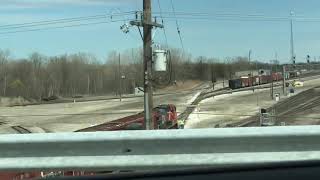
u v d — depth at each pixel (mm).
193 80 177750
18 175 9906
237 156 5797
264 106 91625
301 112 77250
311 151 5746
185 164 5828
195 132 5820
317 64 147500
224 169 2592
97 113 93562
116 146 5945
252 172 2506
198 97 118000
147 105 31891
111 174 2697
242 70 177375
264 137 5746
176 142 5844
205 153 5828
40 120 86438
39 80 161625
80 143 5984
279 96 104000
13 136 6109
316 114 74250
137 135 5887
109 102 121375
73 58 171250
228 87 143625
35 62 163000
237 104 99750
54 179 2758
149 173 2637
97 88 169875
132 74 162875
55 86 165750
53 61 169500
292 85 133250
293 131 5715
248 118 75438
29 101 146750
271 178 2410
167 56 35344
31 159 6086
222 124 70938
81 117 87812
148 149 5906
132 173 2654
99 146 5969
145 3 31891
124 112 93062
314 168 2500
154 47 32375
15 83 153875
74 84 169500
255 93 120938
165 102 110312
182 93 134125
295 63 148500
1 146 6129
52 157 6055
